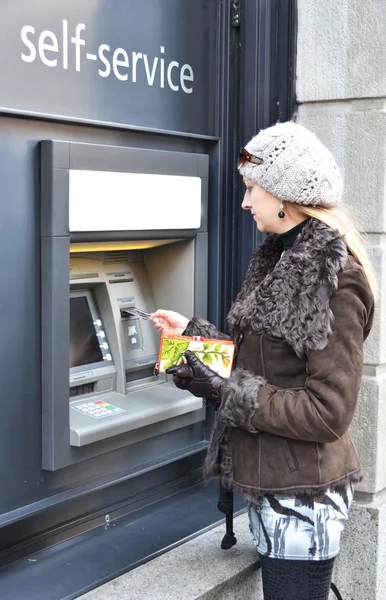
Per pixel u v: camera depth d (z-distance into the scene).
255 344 1.92
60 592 2.18
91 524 2.61
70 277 2.53
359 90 2.67
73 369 2.52
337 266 1.79
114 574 2.30
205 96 2.84
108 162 2.35
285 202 1.93
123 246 2.60
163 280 2.84
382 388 2.73
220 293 3.00
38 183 2.22
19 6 2.10
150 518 2.72
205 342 2.06
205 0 2.80
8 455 2.24
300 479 1.87
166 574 2.34
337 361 1.77
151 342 2.83
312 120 2.79
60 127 2.27
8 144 2.13
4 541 2.31
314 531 1.89
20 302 2.21
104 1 2.38
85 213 2.28
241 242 2.97
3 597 2.14
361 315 1.80
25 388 2.26
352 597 2.87
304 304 1.80
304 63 2.79
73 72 2.29
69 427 2.34
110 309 2.65
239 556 2.47
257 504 1.95
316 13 2.74
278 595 1.96
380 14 2.60
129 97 2.51
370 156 2.67
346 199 2.73
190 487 3.02
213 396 1.93
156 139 2.63
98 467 2.55
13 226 2.17
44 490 2.36
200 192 2.73
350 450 1.99
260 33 2.83
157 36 2.60
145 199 2.48
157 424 2.74
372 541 2.79
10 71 2.10
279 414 1.80
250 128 2.89
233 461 1.98
